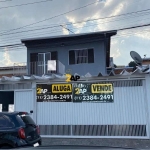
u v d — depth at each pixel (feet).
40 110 40.16
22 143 22.67
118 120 36.68
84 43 68.49
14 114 24.08
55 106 39.60
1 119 23.79
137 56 39.17
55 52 70.03
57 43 70.08
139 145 31.60
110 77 37.35
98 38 67.31
